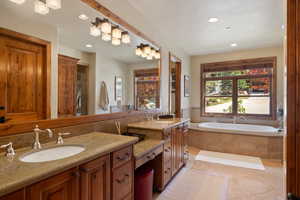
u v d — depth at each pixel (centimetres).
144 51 292
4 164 97
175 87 447
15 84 131
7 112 124
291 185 118
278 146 348
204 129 414
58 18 163
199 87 539
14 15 131
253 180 261
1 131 118
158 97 339
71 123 170
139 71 283
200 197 219
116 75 237
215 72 523
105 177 130
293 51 118
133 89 270
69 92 174
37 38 147
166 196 221
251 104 480
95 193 120
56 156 133
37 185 86
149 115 311
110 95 227
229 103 508
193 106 547
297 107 117
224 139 394
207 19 292
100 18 203
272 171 293
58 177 96
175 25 317
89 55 197
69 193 103
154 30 320
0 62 123
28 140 133
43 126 145
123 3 235
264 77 463
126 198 155
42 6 148
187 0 234
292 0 119
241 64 487
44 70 152
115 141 150
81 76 188
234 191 231
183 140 310
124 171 151
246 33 354
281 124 412
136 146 198
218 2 241
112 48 228
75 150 138
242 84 490
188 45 436
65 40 171
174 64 443
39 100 147
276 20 295
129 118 259
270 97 457
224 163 330
